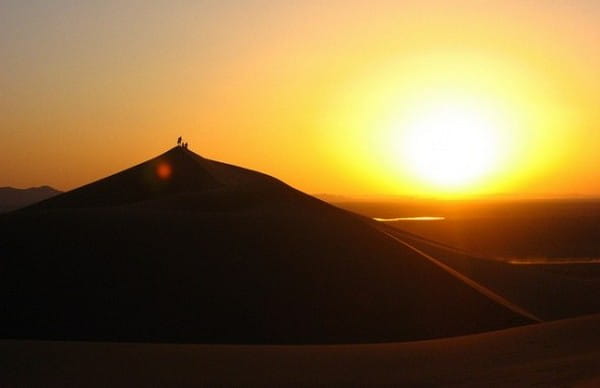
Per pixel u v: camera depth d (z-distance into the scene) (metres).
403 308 29.64
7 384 15.30
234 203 45.53
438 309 30.03
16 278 29.48
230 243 33.56
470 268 42.66
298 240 34.66
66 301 28.03
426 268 33.69
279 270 31.39
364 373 16.86
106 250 32.03
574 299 38.41
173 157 62.28
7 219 35.88
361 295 30.14
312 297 29.56
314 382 15.95
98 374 16.23
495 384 15.05
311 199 48.16
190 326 26.89
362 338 26.88
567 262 66.00
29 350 18.44
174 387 15.32
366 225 38.69
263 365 17.59
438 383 15.65
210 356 18.45
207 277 30.31
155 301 28.38
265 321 27.52
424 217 165.75
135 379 15.89
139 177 58.84
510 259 71.06
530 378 15.41
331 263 32.62
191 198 46.69
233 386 15.52
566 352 18.81
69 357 17.78
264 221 37.00
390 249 35.22
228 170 63.56
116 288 29.12
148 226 35.00
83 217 36.31
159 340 25.81
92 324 26.64
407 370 17.17
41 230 33.88
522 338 21.39
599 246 87.94
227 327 26.97
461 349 19.92
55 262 30.81
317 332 27.11
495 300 32.28
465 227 117.25
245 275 30.72
